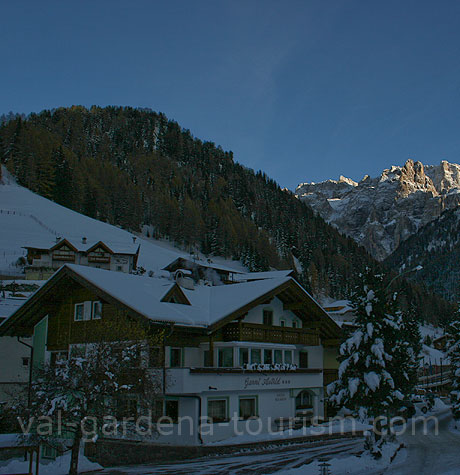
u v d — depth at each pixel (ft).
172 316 95.61
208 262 450.30
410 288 645.92
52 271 283.59
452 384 149.79
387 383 92.32
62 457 87.35
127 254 317.63
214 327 103.55
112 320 90.53
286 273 241.96
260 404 110.93
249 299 114.21
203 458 89.66
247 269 590.55
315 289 618.85
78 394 67.36
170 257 435.53
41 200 501.97
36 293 106.11
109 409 68.95
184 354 105.81
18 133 610.24
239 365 109.91
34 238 361.71
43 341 112.06
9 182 536.83
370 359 91.91
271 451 96.43
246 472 75.15
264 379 110.93
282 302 132.77
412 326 165.07
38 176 551.59
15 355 122.83
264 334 118.32
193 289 126.93
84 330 87.61
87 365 67.92
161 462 87.20
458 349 148.66
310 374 126.72
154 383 81.35
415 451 97.14
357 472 75.77
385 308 94.53
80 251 304.30
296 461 84.74
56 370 67.46
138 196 637.71
